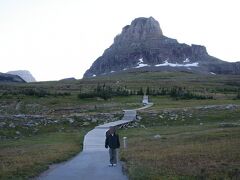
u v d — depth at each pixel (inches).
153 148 1640.0
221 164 1045.8
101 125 3038.9
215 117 3577.8
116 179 946.1
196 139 1935.3
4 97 6092.5
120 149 1749.5
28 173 1029.8
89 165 1244.5
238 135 1945.1
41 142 2369.6
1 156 1515.7
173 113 3730.3
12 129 3061.0
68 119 3447.3
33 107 5177.2
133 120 3469.5
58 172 1087.6
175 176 888.3
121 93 6904.5
